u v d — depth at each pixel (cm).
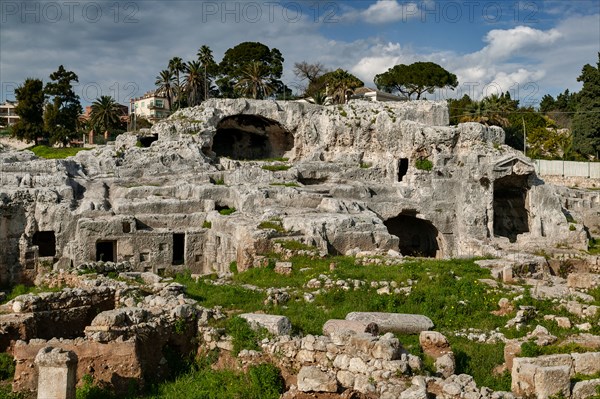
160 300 1939
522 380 1409
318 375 1352
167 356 1670
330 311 2152
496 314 2142
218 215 3838
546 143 8662
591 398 1358
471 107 8856
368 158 5375
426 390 1258
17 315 1825
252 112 5547
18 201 3581
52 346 1506
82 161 4503
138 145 5138
